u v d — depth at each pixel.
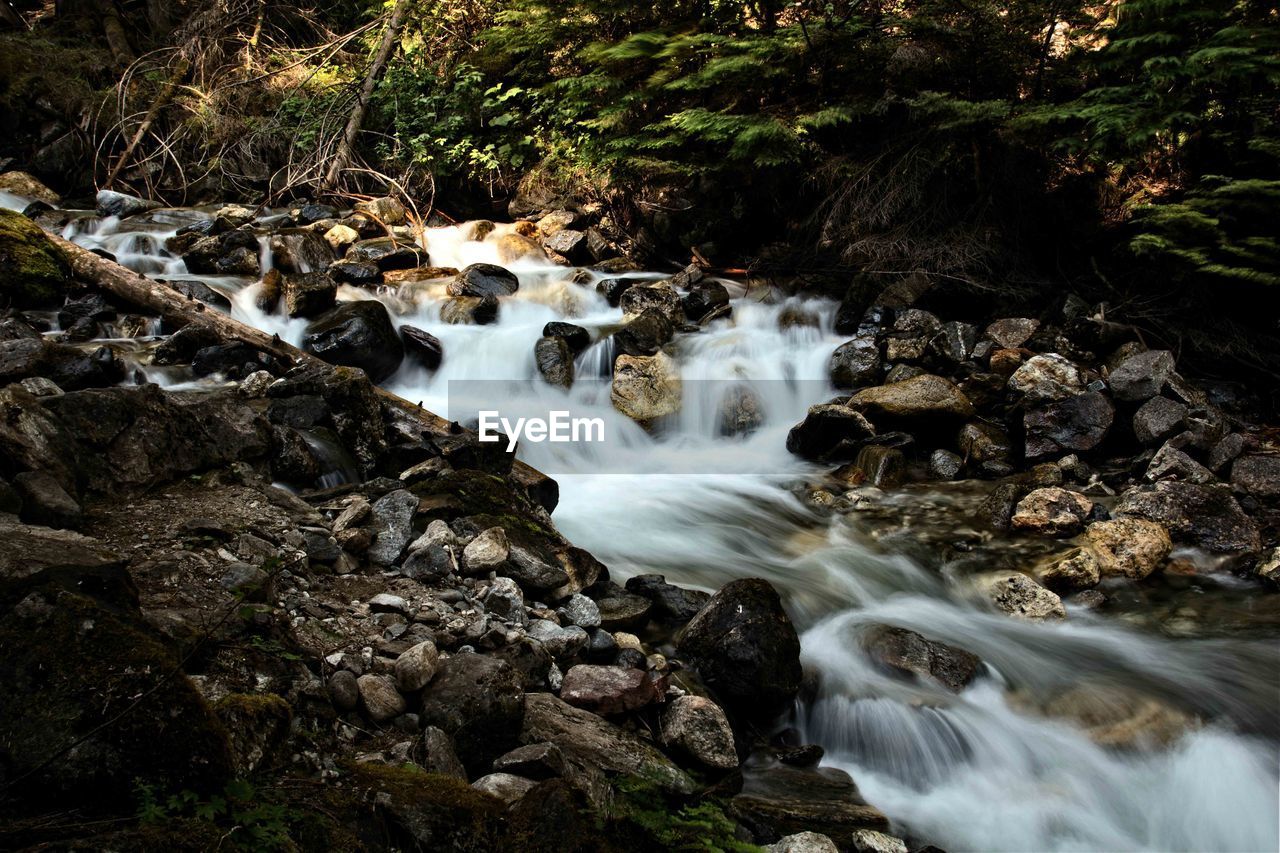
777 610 4.42
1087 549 6.00
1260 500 6.68
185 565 3.51
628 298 10.16
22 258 7.64
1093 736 4.37
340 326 7.77
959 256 9.95
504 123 13.06
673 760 3.67
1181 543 6.26
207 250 9.48
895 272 9.98
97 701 2.17
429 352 8.30
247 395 6.16
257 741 2.53
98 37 14.45
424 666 3.23
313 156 13.27
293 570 3.85
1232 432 7.41
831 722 4.41
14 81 12.60
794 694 4.34
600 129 11.99
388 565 4.29
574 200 12.91
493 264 10.79
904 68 10.16
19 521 3.21
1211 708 4.56
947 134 10.20
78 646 2.27
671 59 11.62
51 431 3.91
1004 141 10.04
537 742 3.29
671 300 10.06
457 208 13.87
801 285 10.55
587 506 6.90
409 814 2.45
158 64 14.30
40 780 2.05
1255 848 3.89
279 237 9.89
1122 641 5.27
